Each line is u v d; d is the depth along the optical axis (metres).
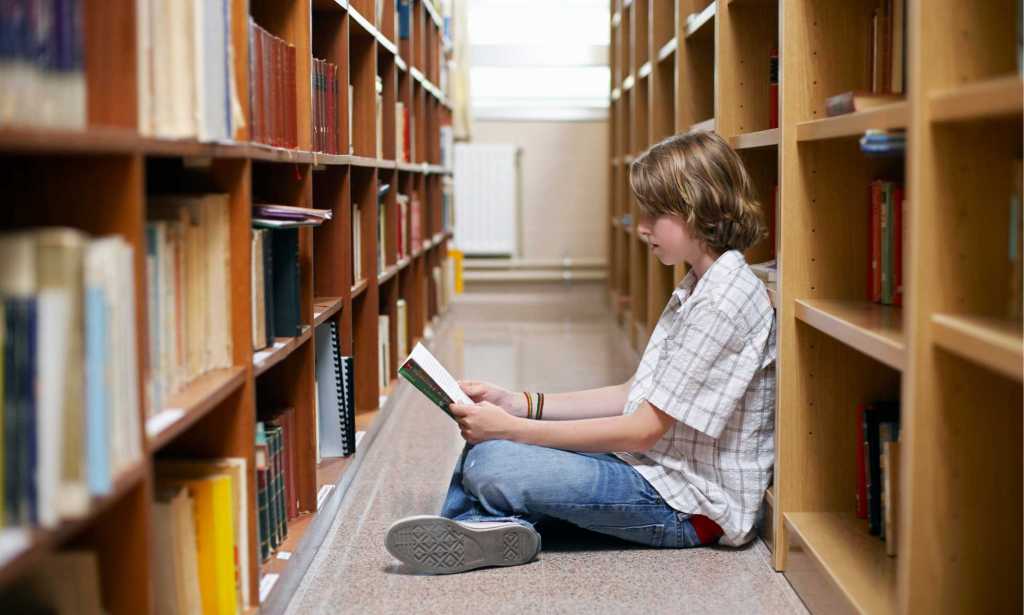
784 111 2.05
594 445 2.14
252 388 1.71
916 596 1.44
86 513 1.03
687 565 2.15
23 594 1.17
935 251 1.40
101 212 1.20
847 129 1.71
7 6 0.98
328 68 2.80
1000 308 1.42
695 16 3.15
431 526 2.07
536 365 4.66
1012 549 1.44
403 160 4.56
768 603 1.95
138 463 1.18
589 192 7.91
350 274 2.91
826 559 1.85
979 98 1.24
